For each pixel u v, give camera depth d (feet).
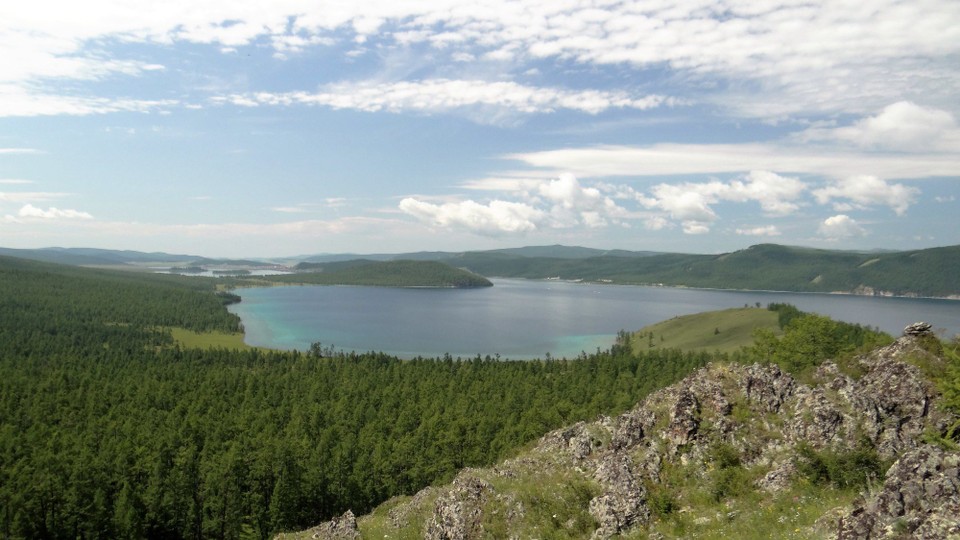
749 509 116.06
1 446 390.83
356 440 428.97
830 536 88.28
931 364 142.31
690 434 142.20
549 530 129.59
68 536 307.37
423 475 367.45
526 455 183.83
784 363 311.68
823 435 128.26
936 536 71.51
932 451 85.35
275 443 374.63
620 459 142.31
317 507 347.56
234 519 325.62
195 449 388.37
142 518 317.83
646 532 118.93
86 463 338.13
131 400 554.05
